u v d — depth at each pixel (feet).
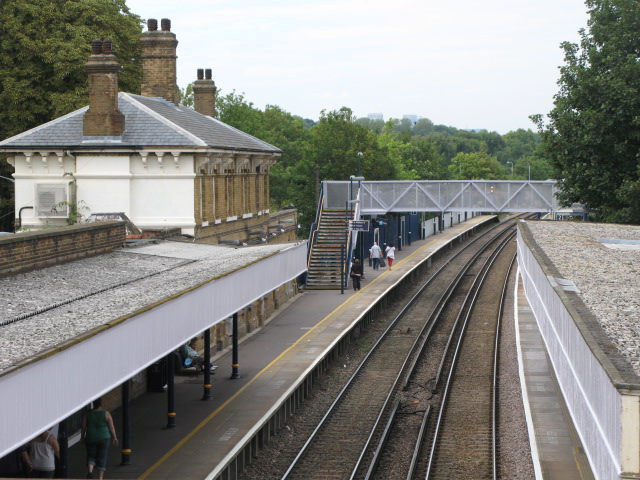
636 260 98.22
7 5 189.16
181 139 135.74
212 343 127.75
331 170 298.76
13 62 189.98
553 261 93.86
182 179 136.87
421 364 130.41
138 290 72.90
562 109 177.06
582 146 170.50
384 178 301.84
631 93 161.99
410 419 100.32
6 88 186.29
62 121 141.59
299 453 85.66
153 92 165.58
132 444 82.99
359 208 213.87
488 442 89.97
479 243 341.62
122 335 57.31
